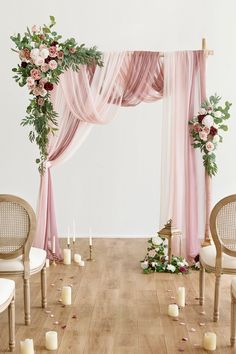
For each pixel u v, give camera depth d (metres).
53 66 4.89
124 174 6.71
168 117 5.26
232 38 6.50
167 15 6.50
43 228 5.34
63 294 4.10
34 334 3.52
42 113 5.14
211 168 5.24
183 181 5.30
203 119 5.10
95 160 6.69
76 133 5.36
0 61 6.54
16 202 3.54
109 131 6.66
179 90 5.24
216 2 6.47
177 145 5.25
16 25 6.48
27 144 6.65
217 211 3.63
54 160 5.41
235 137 6.56
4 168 6.68
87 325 3.68
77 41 6.50
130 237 6.73
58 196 6.74
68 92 5.21
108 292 4.43
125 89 5.30
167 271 5.05
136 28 6.51
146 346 3.33
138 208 6.73
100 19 6.50
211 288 4.56
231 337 3.35
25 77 5.04
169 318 3.82
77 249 6.02
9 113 6.61
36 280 4.77
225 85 6.54
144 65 5.25
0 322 3.71
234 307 3.34
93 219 6.75
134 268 5.20
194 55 5.25
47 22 6.49
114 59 5.21
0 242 3.58
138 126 6.64
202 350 3.28
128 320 3.78
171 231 5.07
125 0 6.48
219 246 3.67
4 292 3.07
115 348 3.30
